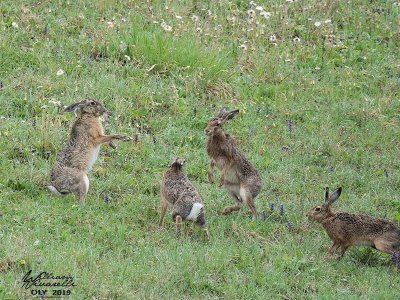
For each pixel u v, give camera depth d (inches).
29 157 1503.4
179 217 1300.4
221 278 1211.9
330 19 2174.0
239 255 1268.5
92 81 1749.5
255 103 1800.0
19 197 1374.3
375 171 1627.7
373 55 2058.3
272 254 1294.3
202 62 1844.2
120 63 1830.7
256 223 1390.3
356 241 1300.4
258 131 1708.9
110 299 1120.8
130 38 1866.4
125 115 1670.8
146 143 1605.6
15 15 1942.7
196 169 1550.2
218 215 1425.9
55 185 1397.6
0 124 1584.6
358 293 1218.6
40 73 1763.0
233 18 2078.0
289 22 2124.8
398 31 2164.1
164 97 1744.6
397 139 1755.7
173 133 1647.4
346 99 1870.1
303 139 1704.0
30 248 1197.7
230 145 1429.6
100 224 1314.0
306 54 2009.1
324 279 1249.4
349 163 1662.2
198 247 1283.2
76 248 1222.9
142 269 1189.7
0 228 1262.3
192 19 2027.6
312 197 1508.4
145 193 1462.8
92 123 1437.0
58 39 1886.1
